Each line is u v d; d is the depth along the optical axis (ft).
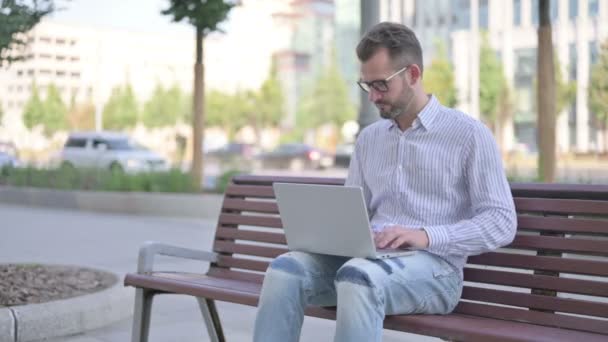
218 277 12.10
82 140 74.90
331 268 9.43
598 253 8.86
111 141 74.18
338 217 8.77
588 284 8.79
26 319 13.75
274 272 9.11
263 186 12.14
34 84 172.24
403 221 9.59
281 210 9.41
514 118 159.63
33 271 17.90
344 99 215.10
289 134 225.15
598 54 80.74
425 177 9.50
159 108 195.72
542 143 32.48
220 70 259.80
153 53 243.40
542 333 8.18
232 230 12.35
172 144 193.57
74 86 180.86
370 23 23.26
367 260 8.69
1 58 17.83
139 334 11.21
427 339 14.57
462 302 9.65
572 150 144.15
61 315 14.26
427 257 9.09
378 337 8.38
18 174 55.98
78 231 33.71
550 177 32.35
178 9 44.42
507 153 125.39
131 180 48.24
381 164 9.95
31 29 17.97
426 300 9.00
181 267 23.35
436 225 9.39
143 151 74.49
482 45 140.46
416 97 9.55
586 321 8.70
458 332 8.23
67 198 46.70
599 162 137.18
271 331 8.99
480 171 9.20
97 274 18.21
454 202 9.45
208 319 12.09
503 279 9.47
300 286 9.07
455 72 169.27
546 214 9.54
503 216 8.99
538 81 32.53
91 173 51.57
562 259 9.04
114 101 193.16
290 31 285.43
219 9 44.24
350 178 10.42
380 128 10.12
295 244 9.45
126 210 42.91
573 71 147.84
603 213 8.96
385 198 9.85
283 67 283.18
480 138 9.27
